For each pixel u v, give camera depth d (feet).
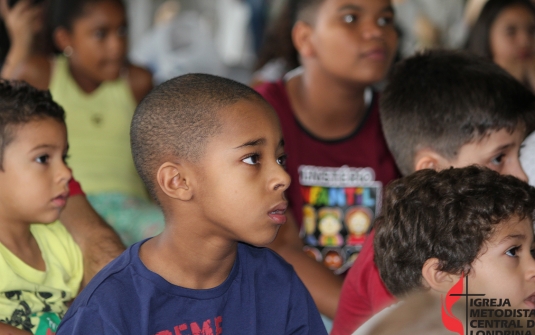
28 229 9.50
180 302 7.55
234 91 7.49
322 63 12.44
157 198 7.78
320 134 12.87
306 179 12.75
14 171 9.14
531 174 10.30
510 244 7.79
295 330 8.34
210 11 32.14
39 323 9.11
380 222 8.81
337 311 10.20
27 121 9.14
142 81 18.03
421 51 12.26
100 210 15.31
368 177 12.97
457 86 10.15
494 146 10.05
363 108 13.15
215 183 7.27
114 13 16.28
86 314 7.13
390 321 4.57
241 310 7.97
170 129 7.40
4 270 8.89
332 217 12.82
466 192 7.94
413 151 10.68
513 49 18.54
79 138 16.44
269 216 7.36
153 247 7.75
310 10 12.58
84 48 16.30
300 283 8.52
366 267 9.68
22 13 16.89
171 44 27.09
